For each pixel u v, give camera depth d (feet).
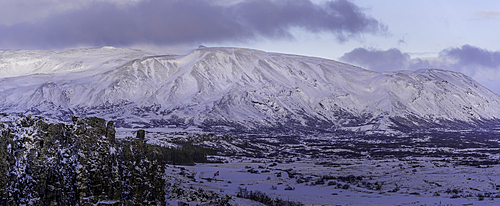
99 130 110.11
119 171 120.06
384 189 301.02
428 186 311.88
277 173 398.01
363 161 546.67
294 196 263.70
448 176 356.59
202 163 484.33
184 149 504.84
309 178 362.94
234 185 307.99
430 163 475.31
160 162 151.12
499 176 349.41
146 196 135.95
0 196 79.15
